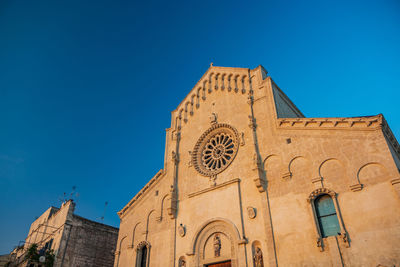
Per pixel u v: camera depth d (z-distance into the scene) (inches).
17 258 1925.4
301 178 1011.3
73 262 1633.9
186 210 1273.4
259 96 1283.2
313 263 871.7
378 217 821.9
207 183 1264.8
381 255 778.2
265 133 1177.4
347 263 819.4
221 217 1135.6
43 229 2046.0
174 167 1414.9
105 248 1813.5
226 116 1359.5
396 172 837.2
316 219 926.4
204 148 1393.9
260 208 1060.5
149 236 1348.4
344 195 903.7
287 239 948.6
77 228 1726.1
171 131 1571.1
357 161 919.7
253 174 1136.2
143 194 1497.3
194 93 1568.7
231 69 1448.1
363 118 952.9
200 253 1140.5
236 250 1047.0
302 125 1088.8
